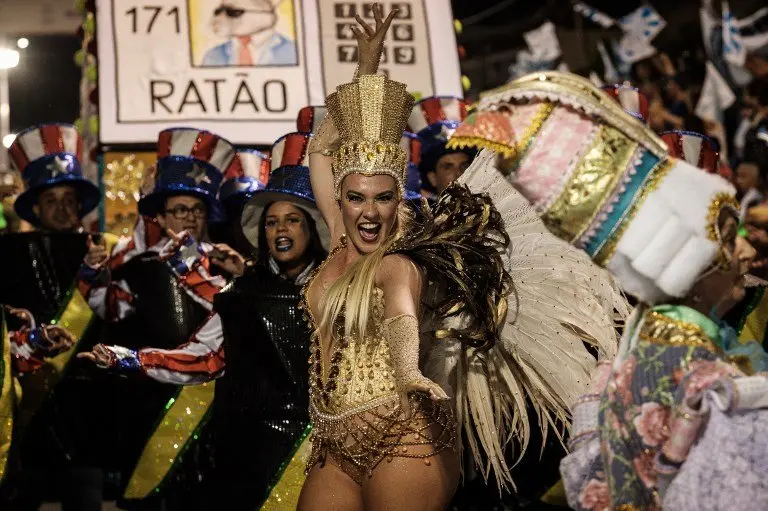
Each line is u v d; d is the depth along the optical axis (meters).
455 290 3.37
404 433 3.20
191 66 5.66
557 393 3.47
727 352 2.67
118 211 5.70
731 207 2.67
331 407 3.29
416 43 5.82
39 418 5.25
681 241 2.62
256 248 4.48
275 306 4.17
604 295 3.43
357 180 3.30
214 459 4.52
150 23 5.69
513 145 2.74
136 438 4.89
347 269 3.32
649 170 2.66
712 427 2.47
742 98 8.75
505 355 3.44
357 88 3.34
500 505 4.78
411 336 3.05
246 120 5.62
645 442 2.56
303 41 5.73
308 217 4.29
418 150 4.74
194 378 4.43
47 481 5.41
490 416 3.44
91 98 5.66
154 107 5.61
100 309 5.16
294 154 4.30
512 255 3.46
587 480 2.73
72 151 5.58
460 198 3.45
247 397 4.17
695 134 4.54
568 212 2.71
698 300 2.69
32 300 5.29
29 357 4.84
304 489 3.36
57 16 8.81
